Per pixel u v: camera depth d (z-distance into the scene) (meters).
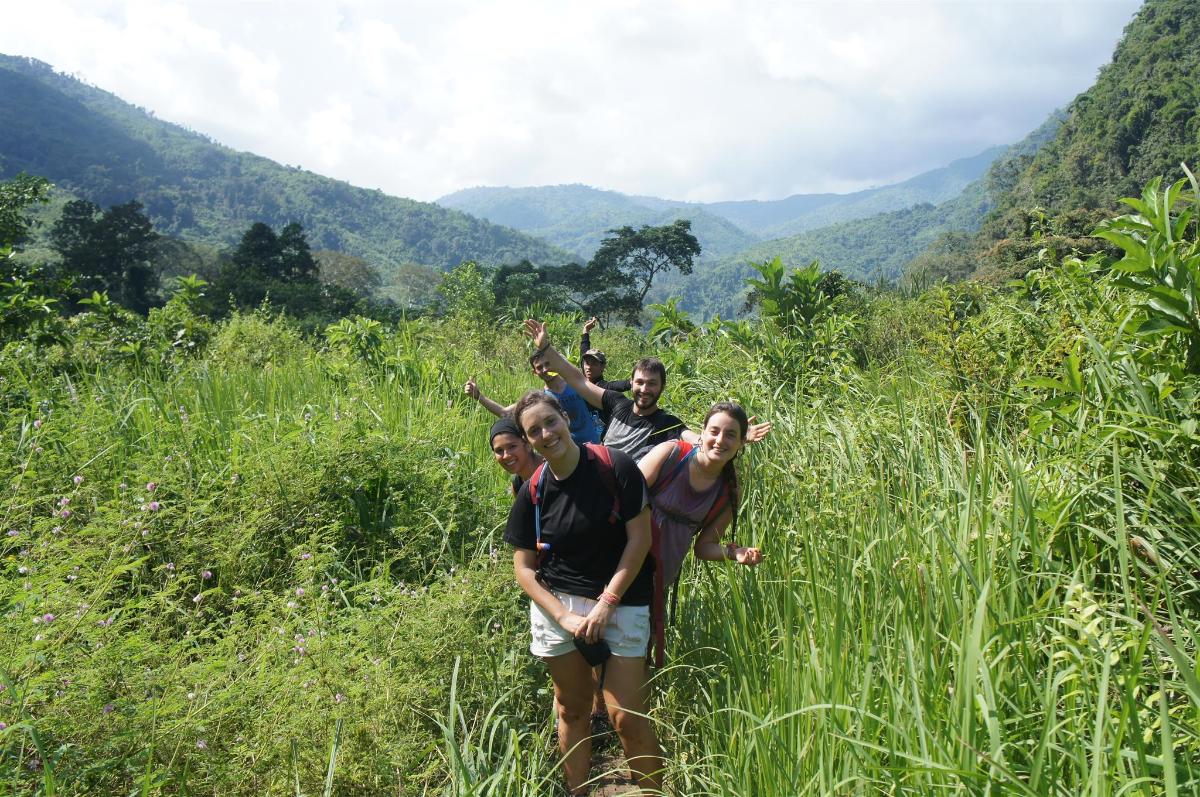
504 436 4.47
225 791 3.18
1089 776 2.35
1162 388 3.63
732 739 3.36
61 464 5.43
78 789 2.89
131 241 80.38
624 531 3.77
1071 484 3.62
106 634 3.42
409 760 3.51
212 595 4.62
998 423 4.97
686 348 10.02
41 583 3.62
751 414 5.83
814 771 2.99
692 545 4.55
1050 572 3.30
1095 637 2.59
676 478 4.14
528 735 4.10
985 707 2.49
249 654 3.84
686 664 4.23
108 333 11.02
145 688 3.29
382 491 5.93
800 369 7.67
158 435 6.30
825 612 3.58
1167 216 3.88
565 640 3.81
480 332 15.84
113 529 4.41
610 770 4.09
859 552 3.96
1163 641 2.45
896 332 9.97
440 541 5.55
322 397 8.18
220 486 5.54
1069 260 5.57
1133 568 3.41
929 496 4.27
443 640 4.12
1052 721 2.43
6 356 7.96
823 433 5.20
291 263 73.38
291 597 4.30
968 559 3.40
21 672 3.02
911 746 2.73
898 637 3.15
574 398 5.74
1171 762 2.08
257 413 7.15
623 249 83.38
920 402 5.51
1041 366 5.18
